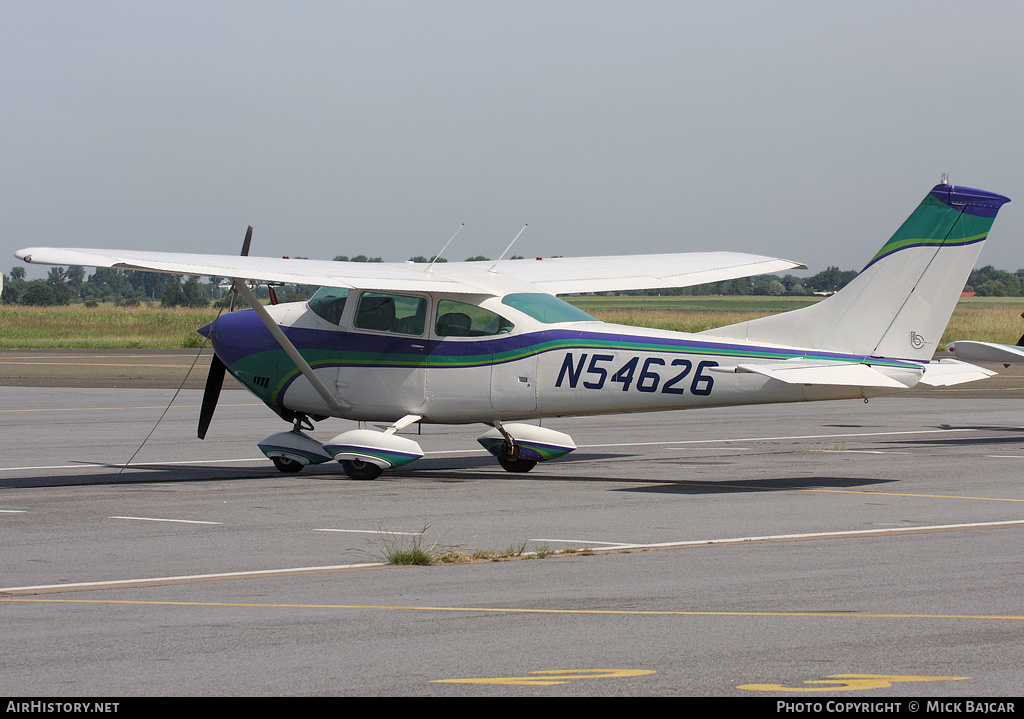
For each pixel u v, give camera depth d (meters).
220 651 22.45
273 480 49.81
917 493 44.50
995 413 83.69
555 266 57.81
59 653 22.36
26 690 20.08
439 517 39.16
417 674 20.94
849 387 44.28
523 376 48.97
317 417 53.69
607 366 47.78
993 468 52.44
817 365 45.03
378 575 29.61
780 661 21.70
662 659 21.88
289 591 27.78
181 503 42.66
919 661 21.69
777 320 46.94
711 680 20.55
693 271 56.75
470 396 49.78
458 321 49.94
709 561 31.17
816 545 33.50
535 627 24.19
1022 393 104.69
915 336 45.34
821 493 44.62
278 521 38.44
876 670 21.14
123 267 39.16
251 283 46.41
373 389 51.16
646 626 24.23
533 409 49.22
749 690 19.98
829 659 21.83
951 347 67.81
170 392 102.00
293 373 52.53
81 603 26.61
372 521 38.38
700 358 46.44
